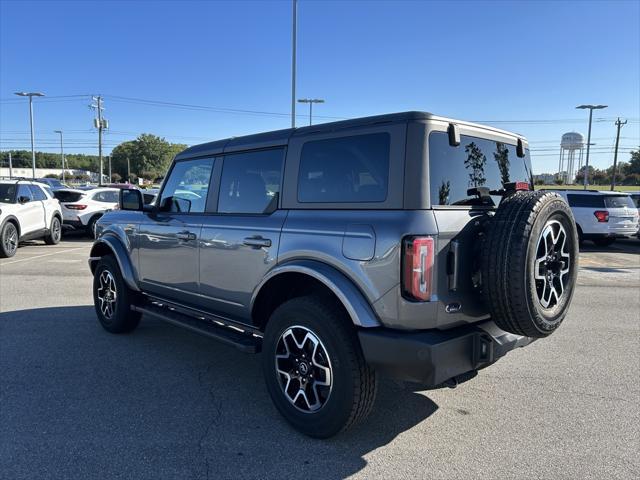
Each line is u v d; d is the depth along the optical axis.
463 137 3.32
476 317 3.18
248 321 3.98
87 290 8.15
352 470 2.96
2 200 12.80
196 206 4.47
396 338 2.90
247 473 2.92
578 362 4.93
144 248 5.04
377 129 3.12
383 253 2.91
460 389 4.21
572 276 3.37
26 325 6.03
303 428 3.33
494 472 2.93
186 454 3.11
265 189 3.81
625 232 15.57
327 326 3.13
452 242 2.97
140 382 4.27
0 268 10.52
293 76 20.53
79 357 4.90
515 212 2.96
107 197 17.59
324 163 3.39
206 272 4.22
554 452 3.17
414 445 3.25
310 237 3.31
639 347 5.43
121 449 3.16
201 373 4.50
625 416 3.70
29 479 2.83
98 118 53.78
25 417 3.59
